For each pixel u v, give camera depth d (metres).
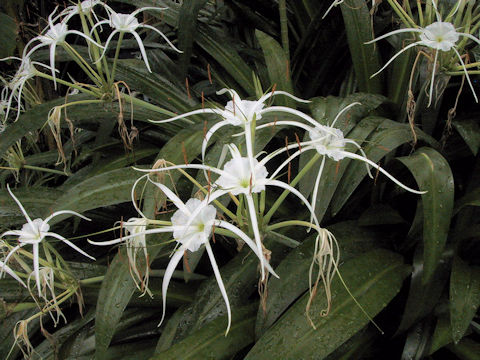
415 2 0.68
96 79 0.55
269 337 0.42
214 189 0.34
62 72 0.95
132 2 0.80
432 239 0.45
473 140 0.55
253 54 0.81
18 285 0.59
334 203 0.50
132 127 0.58
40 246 0.56
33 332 0.63
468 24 0.47
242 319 0.49
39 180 0.99
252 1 0.82
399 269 0.50
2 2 0.91
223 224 0.32
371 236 0.56
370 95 0.59
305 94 0.79
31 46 0.95
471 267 0.51
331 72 0.80
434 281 0.51
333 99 0.58
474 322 0.53
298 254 0.49
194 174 0.59
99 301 0.45
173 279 0.60
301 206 0.60
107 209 0.71
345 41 0.72
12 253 0.44
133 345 0.58
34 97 0.91
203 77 0.90
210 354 0.45
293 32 0.85
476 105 0.64
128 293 0.44
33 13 1.00
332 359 0.50
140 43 0.54
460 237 0.54
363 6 0.63
